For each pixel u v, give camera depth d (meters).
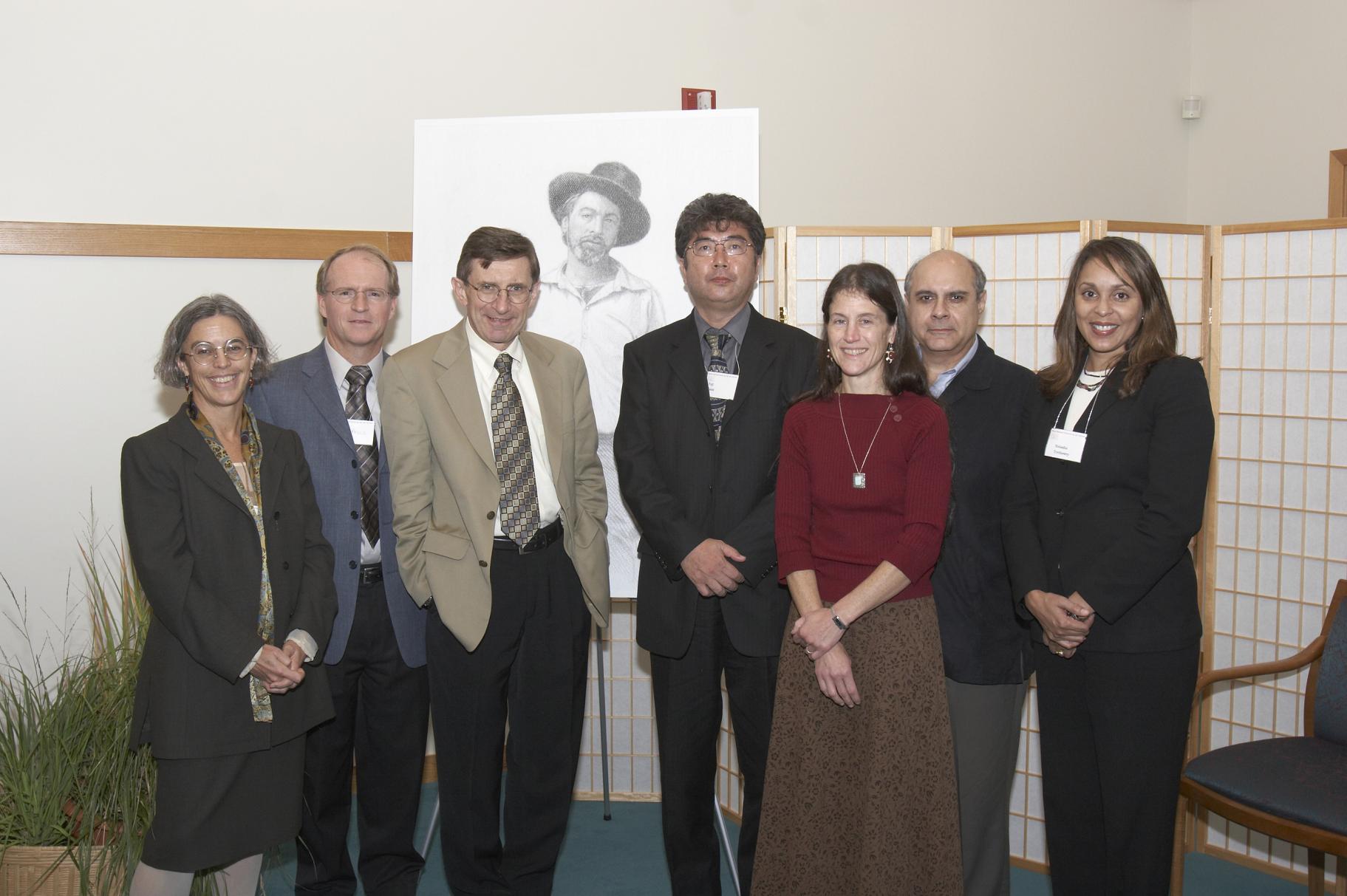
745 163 2.97
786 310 3.04
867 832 2.04
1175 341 2.15
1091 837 2.22
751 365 2.39
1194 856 3.20
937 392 2.36
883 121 4.56
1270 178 5.04
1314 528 3.01
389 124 3.62
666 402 2.41
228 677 2.01
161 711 2.04
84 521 3.31
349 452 2.49
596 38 3.94
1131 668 2.09
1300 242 2.98
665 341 2.47
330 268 2.48
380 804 2.64
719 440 2.38
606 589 2.63
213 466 2.08
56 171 3.23
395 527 2.42
